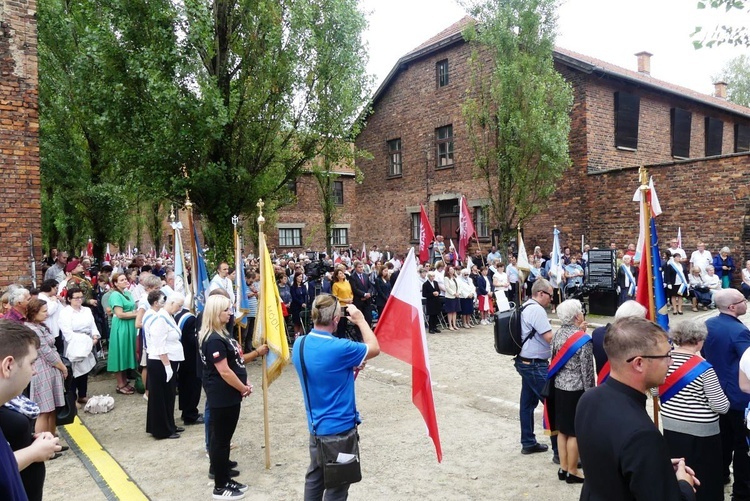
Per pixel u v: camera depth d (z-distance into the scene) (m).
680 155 21.86
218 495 5.07
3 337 2.37
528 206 16.72
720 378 4.80
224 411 5.04
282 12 11.59
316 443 3.96
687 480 2.41
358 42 12.66
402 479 5.42
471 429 6.92
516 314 5.92
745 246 15.80
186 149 10.85
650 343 2.31
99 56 10.40
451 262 17.19
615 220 18.14
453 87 22.42
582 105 18.77
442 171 23.19
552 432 5.52
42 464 3.55
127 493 5.25
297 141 12.73
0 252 9.51
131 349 8.95
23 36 9.77
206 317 5.14
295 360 4.08
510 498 4.94
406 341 4.69
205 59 11.41
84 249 28.88
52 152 16.34
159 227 33.47
